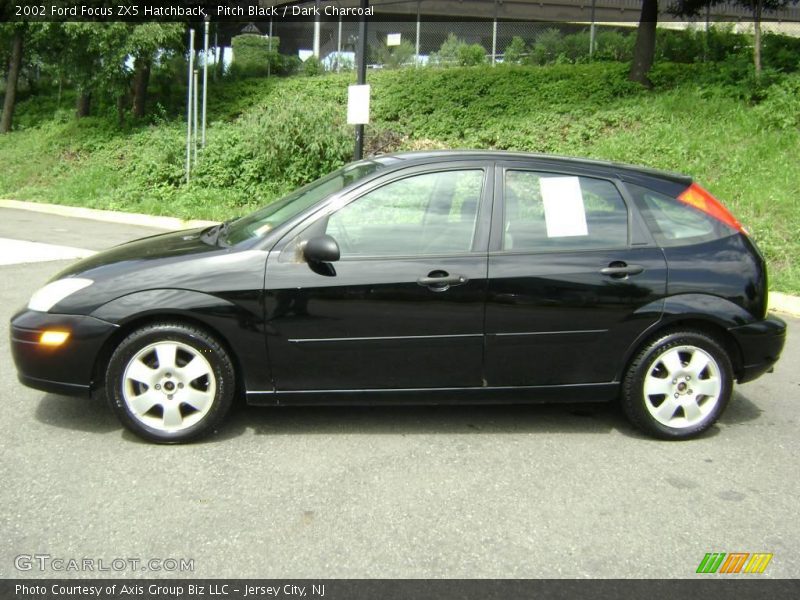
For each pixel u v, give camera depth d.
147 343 4.02
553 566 3.02
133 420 4.07
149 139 18.41
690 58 17.12
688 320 4.34
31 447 4.05
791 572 3.01
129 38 17.55
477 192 4.30
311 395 4.19
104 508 3.40
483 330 4.16
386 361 4.16
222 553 3.06
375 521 3.34
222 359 4.09
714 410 4.38
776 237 9.51
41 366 4.08
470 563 3.03
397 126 16.17
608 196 4.39
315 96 18.81
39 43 19.48
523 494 3.64
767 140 12.23
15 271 8.60
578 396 4.35
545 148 14.07
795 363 6.07
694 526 3.37
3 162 20.20
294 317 4.07
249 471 3.82
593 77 16.45
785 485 3.81
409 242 4.20
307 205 4.35
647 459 4.10
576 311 4.20
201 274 4.07
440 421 4.58
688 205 4.47
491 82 17.31
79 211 15.17
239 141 15.49
